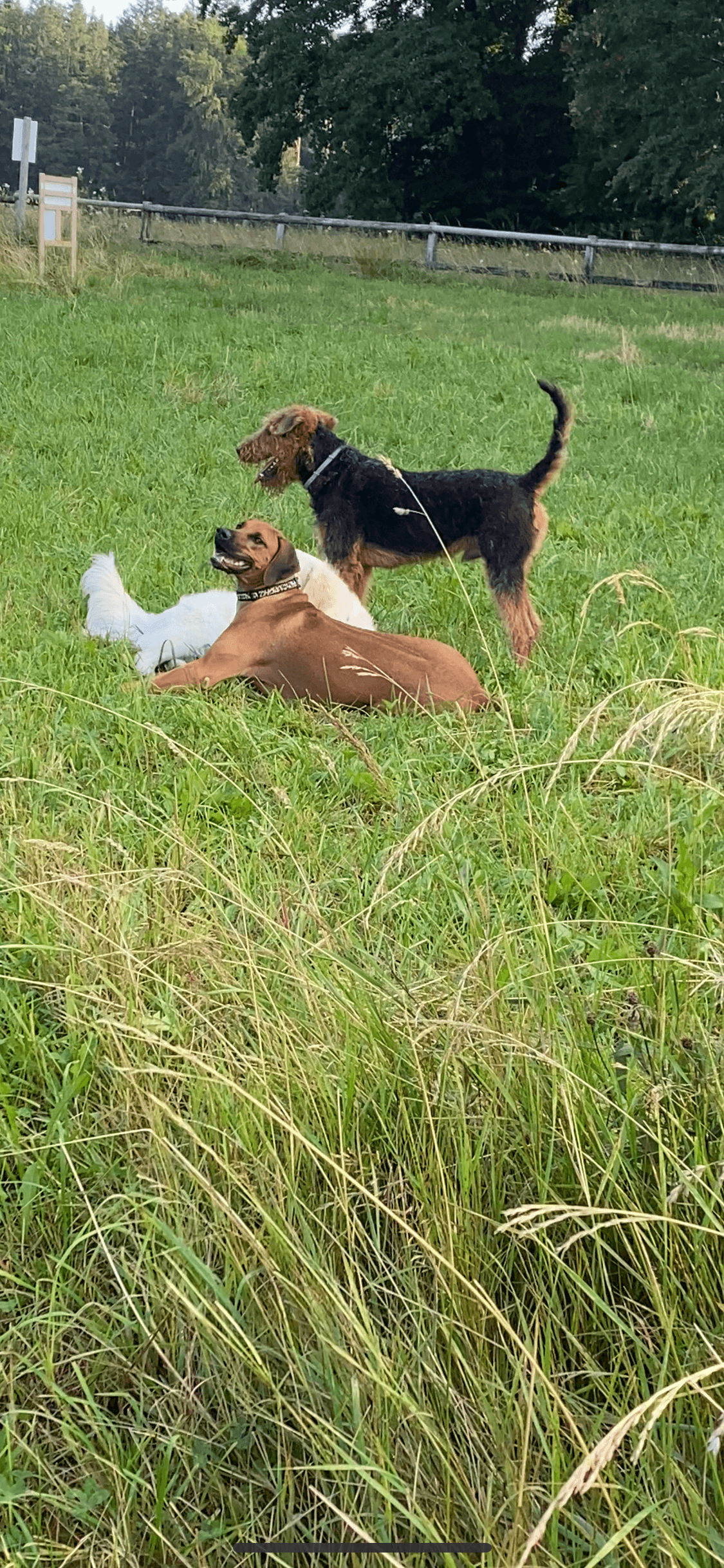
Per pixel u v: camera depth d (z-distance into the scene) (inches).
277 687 196.7
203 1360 80.6
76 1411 80.4
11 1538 72.0
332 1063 98.0
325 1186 90.4
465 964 115.0
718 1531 69.9
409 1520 69.8
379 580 264.2
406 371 525.0
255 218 1068.5
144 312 617.0
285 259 975.0
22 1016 109.7
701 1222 83.8
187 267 836.6
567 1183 89.3
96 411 407.5
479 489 216.7
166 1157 88.8
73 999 106.1
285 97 1435.8
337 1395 75.5
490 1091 93.7
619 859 146.9
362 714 195.3
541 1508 71.5
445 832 145.9
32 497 303.3
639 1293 85.0
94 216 1000.2
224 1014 106.8
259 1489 76.7
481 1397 74.7
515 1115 93.0
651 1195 87.8
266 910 122.8
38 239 755.4
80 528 281.7
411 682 193.2
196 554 268.7
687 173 1175.6
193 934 113.4
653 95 1165.7
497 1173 89.9
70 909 120.4
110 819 141.5
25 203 842.2
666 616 233.3
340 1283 85.3
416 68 1321.4
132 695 188.4
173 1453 77.5
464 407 460.8
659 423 467.8
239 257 959.6
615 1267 86.4
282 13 1453.0
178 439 381.1
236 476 345.4
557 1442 70.9
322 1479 73.7
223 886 127.8
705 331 759.1
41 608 229.1
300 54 1413.6
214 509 308.5
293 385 479.5
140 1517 74.4
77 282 687.1
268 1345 80.4
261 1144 90.7
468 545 220.5
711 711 103.4
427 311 755.4
